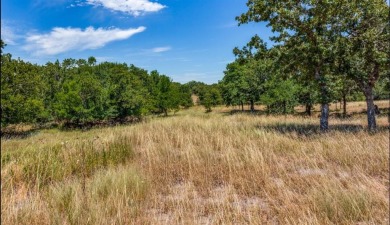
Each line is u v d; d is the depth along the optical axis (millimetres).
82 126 29344
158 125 14227
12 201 4293
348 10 9852
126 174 5461
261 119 17266
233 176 5781
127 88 32031
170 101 42344
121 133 11602
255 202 4648
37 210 4035
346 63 10367
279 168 6117
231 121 15484
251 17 11344
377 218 3836
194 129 12273
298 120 16812
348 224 3758
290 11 10109
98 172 6035
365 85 11453
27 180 5727
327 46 9727
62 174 6156
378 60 9742
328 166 6309
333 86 10828
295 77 12055
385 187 4875
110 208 4125
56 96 28625
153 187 5344
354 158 6625
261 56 11984
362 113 27672
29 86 24547
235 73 32656
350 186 4809
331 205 4055
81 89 27953
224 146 8523
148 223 3834
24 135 20016
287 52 10445
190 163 6590
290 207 4164
